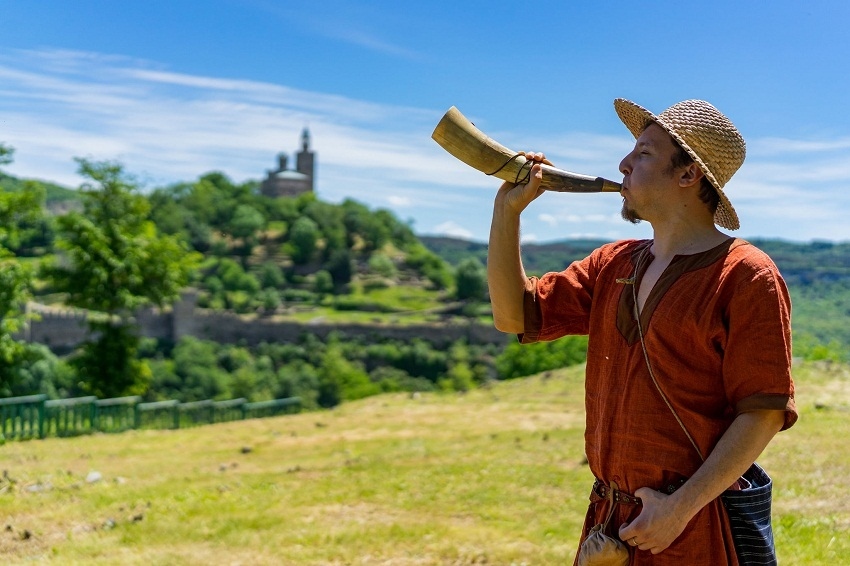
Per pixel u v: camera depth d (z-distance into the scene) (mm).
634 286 2584
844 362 20281
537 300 2877
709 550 2416
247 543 7434
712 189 2549
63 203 187500
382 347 127250
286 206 198625
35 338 103500
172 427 23156
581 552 2559
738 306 2373
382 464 11414
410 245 197875
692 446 2451
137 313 126375
